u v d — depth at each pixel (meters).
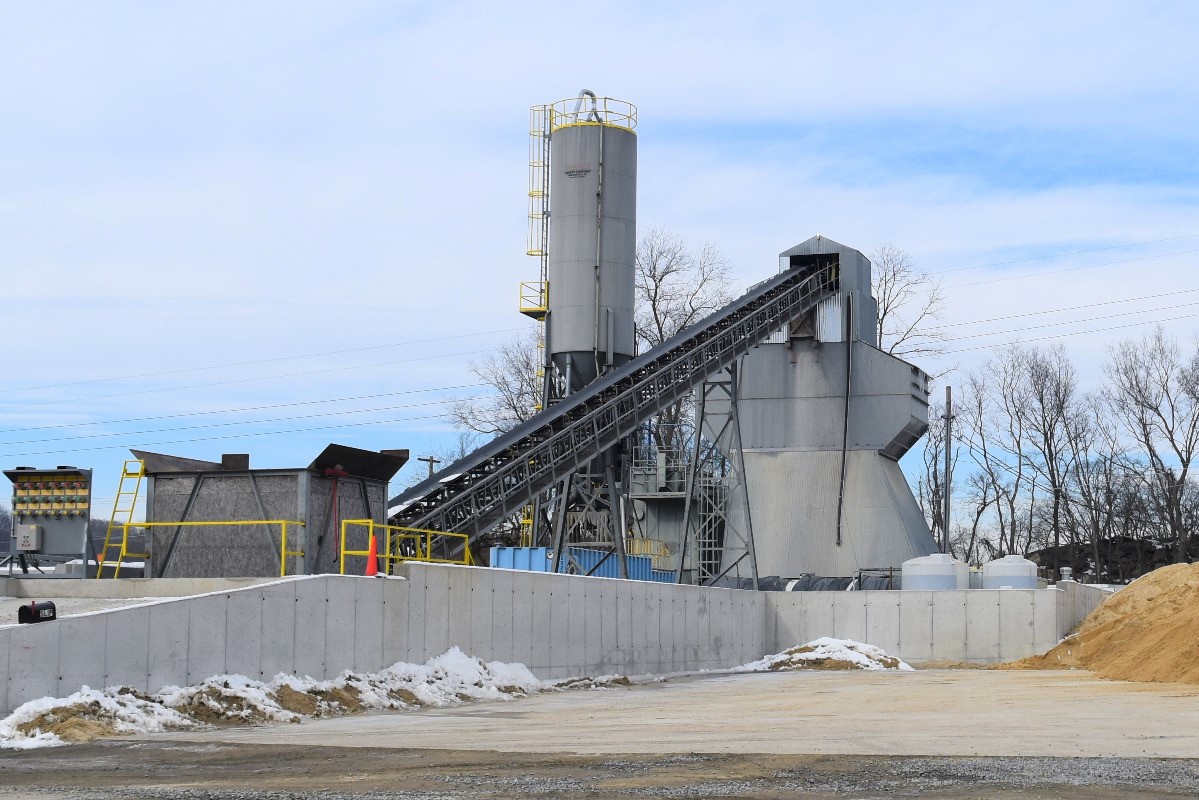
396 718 26.27
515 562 52.03
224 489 32.59
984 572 60.53
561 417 53.94
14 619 25.83
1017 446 95.62
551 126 68.44
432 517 46.53
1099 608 56.41
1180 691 32.72
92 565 35.31
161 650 24.92
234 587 29.19
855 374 76.75
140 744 20.75
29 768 17.94
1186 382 87.56
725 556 75.00
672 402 59.16
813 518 75.38
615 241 67.06
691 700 32.47
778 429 77.50
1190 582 53.56
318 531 32.62
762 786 15.49
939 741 20.77
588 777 16.44
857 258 77.44
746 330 65.62
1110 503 93.31
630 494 67.81
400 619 31.80
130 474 33.03
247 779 16.58
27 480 33.31
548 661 38.38
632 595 43.94
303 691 27.27
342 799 14.69
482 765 17.78
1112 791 14.90
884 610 57.31
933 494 100.94
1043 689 35.09
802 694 34.72
